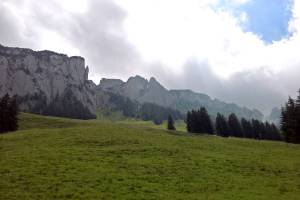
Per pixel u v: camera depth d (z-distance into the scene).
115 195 32.59
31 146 55.16
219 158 53.59
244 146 70.62
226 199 33.31
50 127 102.75
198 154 55.72
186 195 34.31
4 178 36.00
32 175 37.34
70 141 59.94
